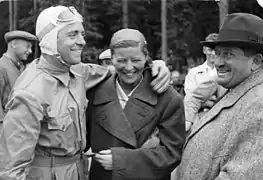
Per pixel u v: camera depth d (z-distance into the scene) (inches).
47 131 107.7
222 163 104.3
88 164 131.1
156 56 628.1
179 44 609.0
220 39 108.3
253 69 108.4
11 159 103.5
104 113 120.2
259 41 106.4
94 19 598.2
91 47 581.3
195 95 155.7
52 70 110.7
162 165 116.6
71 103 111.9
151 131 120.3
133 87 122.2
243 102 104.7
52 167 109.7
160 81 119.4
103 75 124.6
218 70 109.9
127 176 115.0
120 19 615.2
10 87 251.0
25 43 263.7
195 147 109.8
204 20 636.7
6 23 681.6
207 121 110.1
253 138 99.9
